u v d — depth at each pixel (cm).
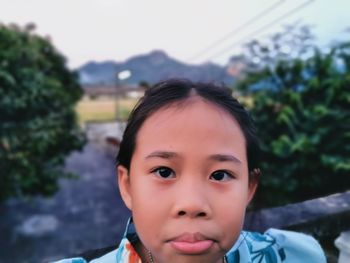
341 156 352
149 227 50
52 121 524
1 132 469
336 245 116
